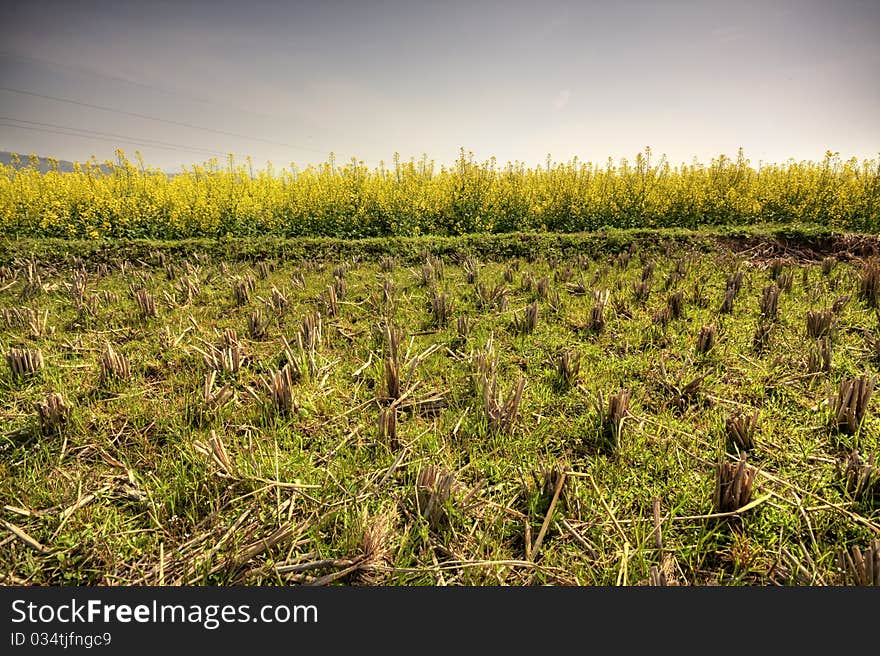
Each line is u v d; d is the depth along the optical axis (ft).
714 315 15.99
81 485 8.23
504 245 27.89
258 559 7.02
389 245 28.17
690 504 7.76
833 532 7.29
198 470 8.35
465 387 11.43
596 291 16.57
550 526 7.41
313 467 8.74
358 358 13.30
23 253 26.20
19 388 11.47
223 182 36.19
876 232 32.71
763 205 36.58
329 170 36.63
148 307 16.88
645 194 35.40
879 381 11.14
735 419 9.03
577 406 10.57
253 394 10.84
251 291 19.80
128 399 11.01
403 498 8.02
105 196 32.37
